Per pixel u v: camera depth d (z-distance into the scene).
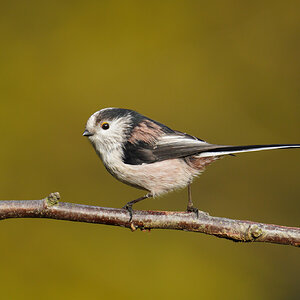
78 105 13.27
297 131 13.10
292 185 12.73
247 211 12.59
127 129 8.23
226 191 12.80
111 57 13.76
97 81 13.52
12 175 12.38
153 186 8.09
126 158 8.09
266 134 13.27
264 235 6.79
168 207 12.65
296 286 11.09
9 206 6.73
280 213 12.59
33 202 6.81
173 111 13.54
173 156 7.99
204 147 7.85
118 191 12.57
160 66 13.80
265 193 12.77
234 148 7.64
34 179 12.41
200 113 13.52
